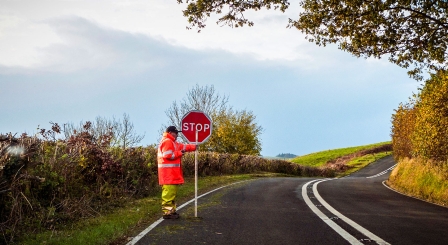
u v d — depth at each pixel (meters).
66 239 6.55
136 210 9.84
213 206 10.65
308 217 8.91
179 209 10.12
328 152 97.62
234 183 20.25
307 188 18.22
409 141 26.44
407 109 26.81
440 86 14.89
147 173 13.65
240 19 12.27
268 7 11.96
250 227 7.57
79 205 8.96
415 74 12.53
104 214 9.35
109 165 11.23
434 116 15.59
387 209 11.03
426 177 19.28
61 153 10.06
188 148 9.03
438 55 11.11
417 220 8.91
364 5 10.95
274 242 6.32
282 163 41.62
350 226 7.75
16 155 7.66
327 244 6.19
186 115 9.31
